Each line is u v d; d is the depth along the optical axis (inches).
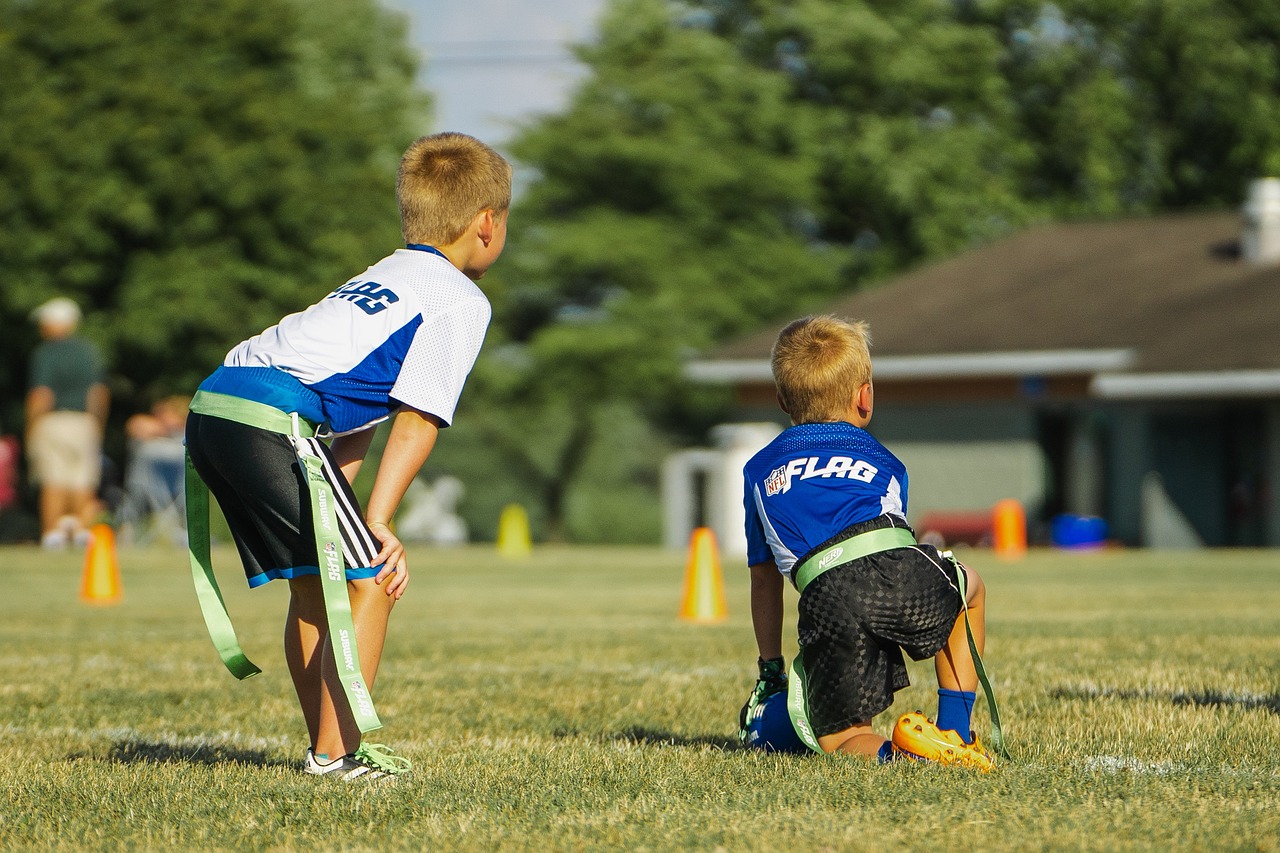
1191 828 368.5
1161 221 3523.6
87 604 1348.4
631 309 3946.9
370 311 448.8
